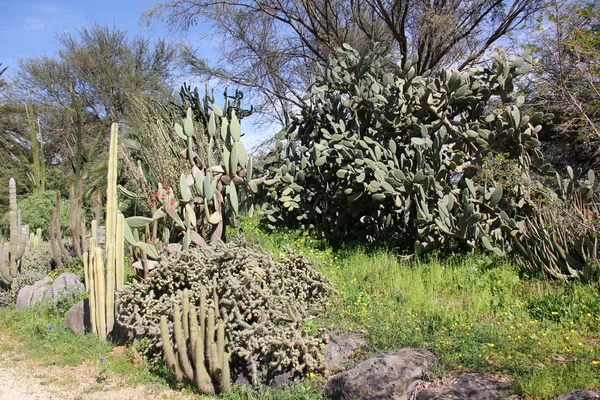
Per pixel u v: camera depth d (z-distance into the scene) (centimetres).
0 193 2205
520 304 627
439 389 475
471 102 928
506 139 849
